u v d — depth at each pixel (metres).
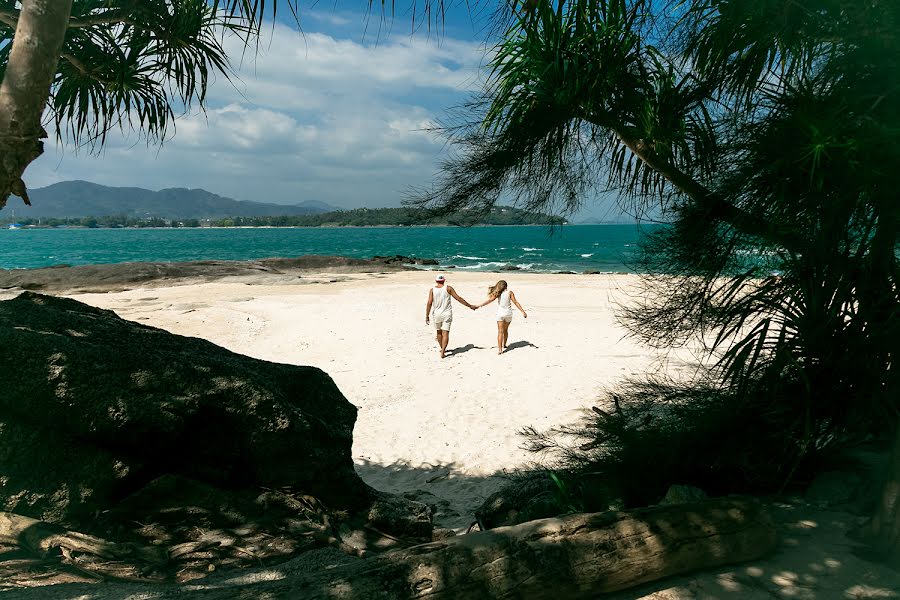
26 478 2.86
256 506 3.49
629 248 3.80
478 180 3.43
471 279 26.28
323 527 3.54
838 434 3.55
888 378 3.06
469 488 5.79
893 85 2.62
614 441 4.07
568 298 18.44
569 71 3.10
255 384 3.53
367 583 2.13
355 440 7.32
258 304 17.84
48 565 2.65
